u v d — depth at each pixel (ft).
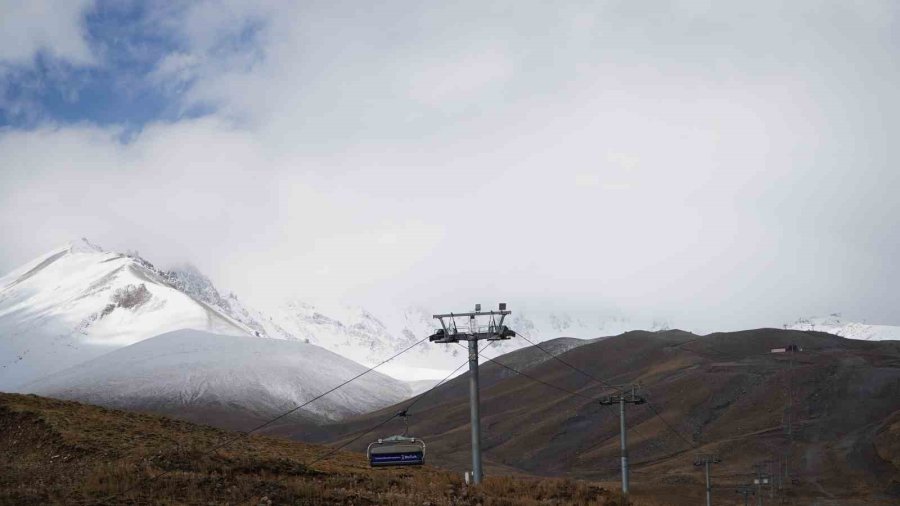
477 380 168.04
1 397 204.33
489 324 168.35
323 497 125.80
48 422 179.42
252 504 116.98
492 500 142.82
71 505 107.86
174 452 156.56
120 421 202.90
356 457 222.69
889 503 446.19
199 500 117.29
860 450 547.08
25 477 133.69
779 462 553.23
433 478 163.84
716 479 530.68
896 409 644.27
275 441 225.56
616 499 165.48
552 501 151.84
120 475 128.16
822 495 477.77
